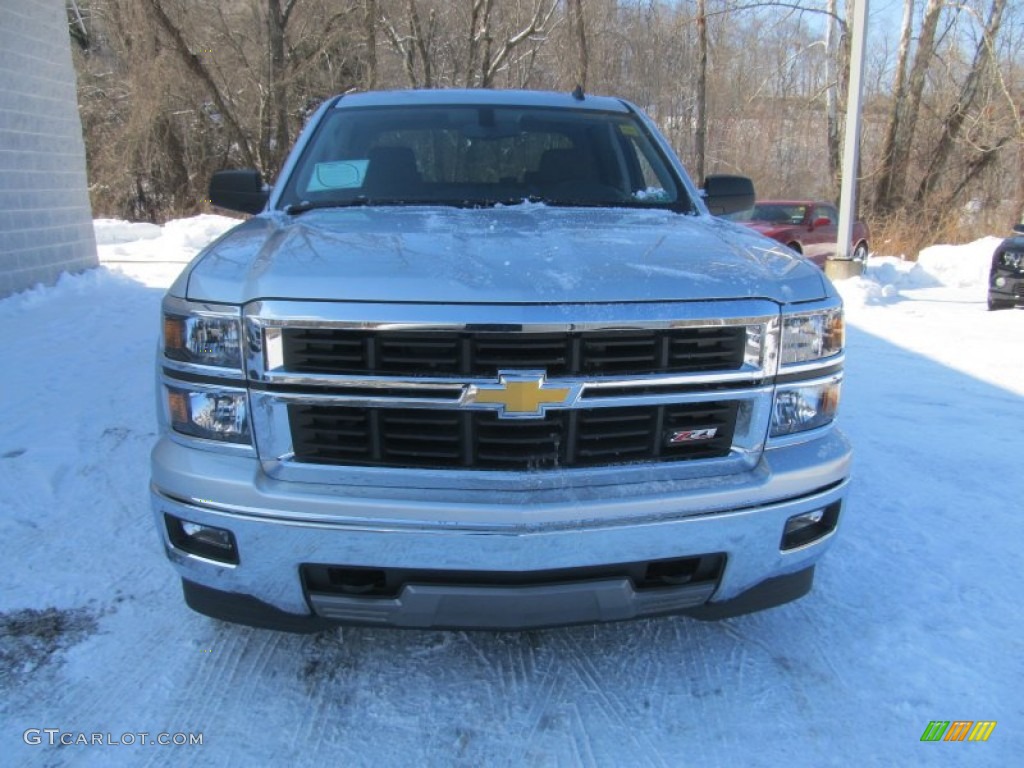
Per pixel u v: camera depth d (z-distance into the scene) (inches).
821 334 91.7
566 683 99.1
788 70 1008.9
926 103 888.3
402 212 117.1
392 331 79.7
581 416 84.2
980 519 146.6
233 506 83.2
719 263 92.2
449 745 88.5
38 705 93.4
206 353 84.7
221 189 141.1
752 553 88.8
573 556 82.7
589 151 141.0
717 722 92.6
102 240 591.5
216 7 909.2
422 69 1022.4
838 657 104.9
